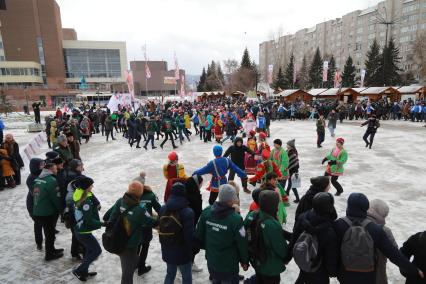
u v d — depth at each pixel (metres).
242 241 3.32
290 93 38.94
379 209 3.40
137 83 107.75
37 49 81.56
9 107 50.81
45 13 81.19
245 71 77.50
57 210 5.24
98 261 5.41
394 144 16.58
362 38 97.12
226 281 3.49
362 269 2.99
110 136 22.17
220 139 17.97
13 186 9.78
